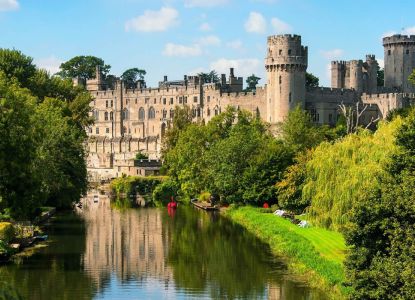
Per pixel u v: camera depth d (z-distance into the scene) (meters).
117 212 127.12
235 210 122.81
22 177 74.31
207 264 75.44
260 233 95.94
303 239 82.69
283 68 194.88
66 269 71.56
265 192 120.19
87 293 62.59
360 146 76.06
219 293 62.94
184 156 152.88
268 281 66.81
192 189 151.25
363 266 51.66
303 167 107.50
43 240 88.75
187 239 92.25
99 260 76.69
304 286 64.56
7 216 90.50
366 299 49.56
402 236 48.94
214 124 156.88
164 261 77.00
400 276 46.69
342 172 73.88
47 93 159.00
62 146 114.69
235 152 127.94
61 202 121.25
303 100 196.75
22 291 62.47
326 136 154.00
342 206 70.25
